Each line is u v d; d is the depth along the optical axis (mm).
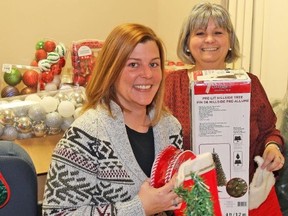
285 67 2287
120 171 1189
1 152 1179
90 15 2896
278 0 2270
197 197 1052
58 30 2791
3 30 2602
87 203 1172
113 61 1205
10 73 2109
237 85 1373
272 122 1812
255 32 2383
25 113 1890
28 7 2652
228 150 1420
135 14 3100
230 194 1459
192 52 1816
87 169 1161
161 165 1201
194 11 1787
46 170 1715
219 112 1393
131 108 1279
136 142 1284
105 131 1197
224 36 1781
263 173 1610
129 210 1136
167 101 1732
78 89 2070
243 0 2375
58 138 1975
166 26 3145
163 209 1165
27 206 1180
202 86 1373
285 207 1906
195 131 1409
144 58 1203
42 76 2166
